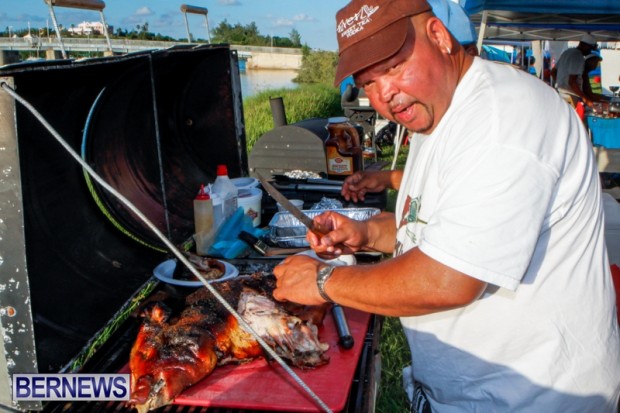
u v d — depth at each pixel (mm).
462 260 1303
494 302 1562
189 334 1727
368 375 1817
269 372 1771
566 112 1457
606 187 7844
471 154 1347
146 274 2301
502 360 1591
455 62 1519
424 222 1576
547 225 1471
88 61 1643
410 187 1735
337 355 1860
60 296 1768
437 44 1491
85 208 2092
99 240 2172
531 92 1410
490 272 1299
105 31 2543
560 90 9664
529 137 1332
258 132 12484
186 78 2994
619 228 4020
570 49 9500
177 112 3053
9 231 1450
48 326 1649
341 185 3584
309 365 1781
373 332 2068
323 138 4684
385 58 1401
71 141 1940
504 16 8531
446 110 1536
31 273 1508
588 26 9266
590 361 1575
